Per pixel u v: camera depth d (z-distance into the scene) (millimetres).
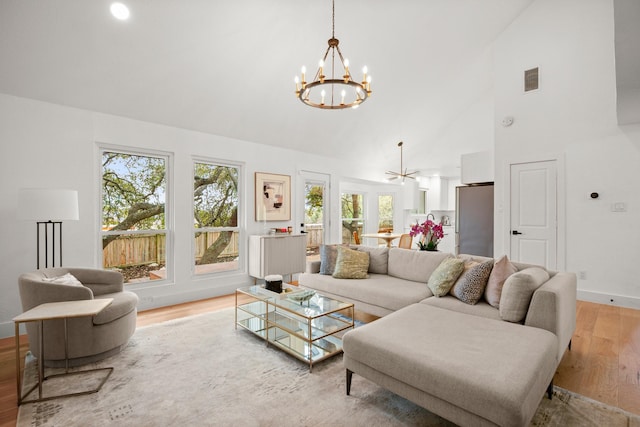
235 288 4602
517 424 1276
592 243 3939
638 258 3672
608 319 3311
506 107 4562
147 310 3740
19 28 2594
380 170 7309
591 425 1688
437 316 2213
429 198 7863
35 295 2314
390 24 3854
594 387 2051
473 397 1389
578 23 4004
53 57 2852
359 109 5188
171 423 1733
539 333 1900
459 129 6820
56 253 3191
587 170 3959
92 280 2848
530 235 4387
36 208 2574
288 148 5324
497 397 1323
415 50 4422
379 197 7945
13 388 2092
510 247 4543
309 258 5770
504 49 4578
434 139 7133
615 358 2447
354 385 2109
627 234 3729
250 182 4801
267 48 3551
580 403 1875
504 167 4586
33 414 1812
